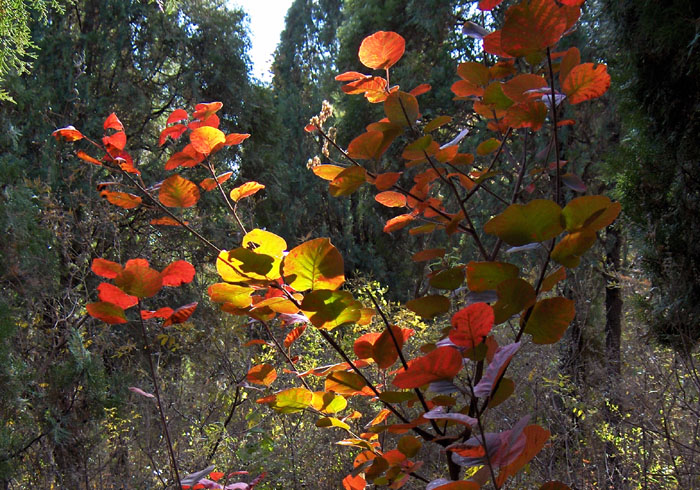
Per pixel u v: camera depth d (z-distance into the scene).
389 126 1.03
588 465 3.26
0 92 4.02
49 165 8.01
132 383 5.74
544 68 1.05
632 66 3.90
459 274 0.98
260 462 3.18
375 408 3.58
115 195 1.08
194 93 11.49
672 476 3.13
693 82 3.62
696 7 3.42
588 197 0.78
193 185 1.09
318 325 0.96
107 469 4.57
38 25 9.39
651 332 3.92
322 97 17.27
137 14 10.74
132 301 1.05
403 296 13.01
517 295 0.83
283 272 0.94
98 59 10.37
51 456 4.54
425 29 11.36
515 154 7.04
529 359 3.82
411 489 2.38
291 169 15.09
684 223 3.63
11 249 5.29
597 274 6.10
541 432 0.79
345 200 14.80
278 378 4.07
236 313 1.07
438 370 0.79
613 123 7.17
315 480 3.40
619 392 3.91
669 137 3.71
